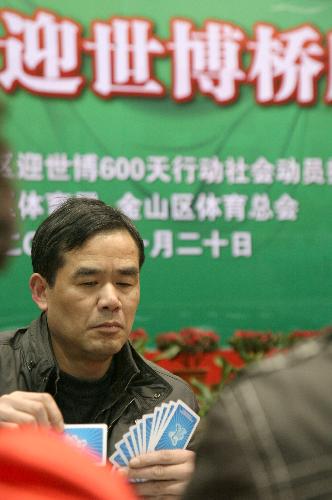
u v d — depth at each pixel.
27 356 2.03
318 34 4.80
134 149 4.66
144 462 1.65
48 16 4.56
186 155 4.70
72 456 0.46
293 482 0.71
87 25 4.60
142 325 4.64
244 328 4.71
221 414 0.77
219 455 0.75
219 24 4.71
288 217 4.77
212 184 4.73
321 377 0.78
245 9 4.74
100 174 4.62
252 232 4.74
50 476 0.45
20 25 4.53
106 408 2.00
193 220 4.70
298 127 4.78
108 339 1.90
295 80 4.78
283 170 4.77
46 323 2.08
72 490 0.45
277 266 4.76
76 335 1.90
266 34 4.75
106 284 1.89
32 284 2.02
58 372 1.98
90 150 4.61
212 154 4.72
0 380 2.01
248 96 4.74
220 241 4.72
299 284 4.77
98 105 4.61
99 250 1.88
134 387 2.07
